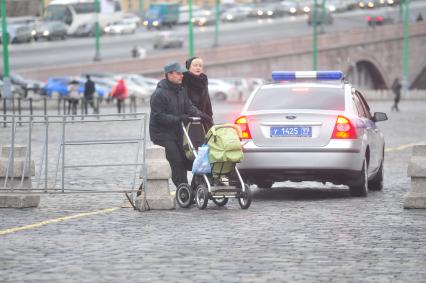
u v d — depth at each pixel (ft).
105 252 85.10
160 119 118.21
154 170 114.62
